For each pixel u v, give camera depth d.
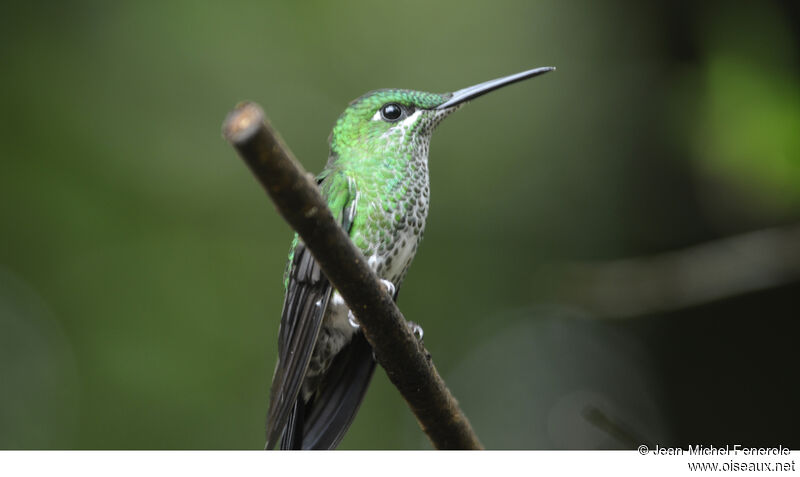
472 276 11.46
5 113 11.19
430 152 11.78
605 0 11.29
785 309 9.48
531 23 12.06
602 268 7.76
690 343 10.12
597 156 11.23
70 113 11.40
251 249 11.23
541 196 11.43
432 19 12.36
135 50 12.00
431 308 11.37
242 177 11.62
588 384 11.28
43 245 10.74
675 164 10.30
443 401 4.02
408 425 10.93
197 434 10.04
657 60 10.47
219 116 11.76
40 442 9.77
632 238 10.62
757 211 5.86
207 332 10.65
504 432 11.73
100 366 10.24
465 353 11.44
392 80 12.00
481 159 11.72
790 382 9.34
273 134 2.78
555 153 11.50
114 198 11.17
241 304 10.93
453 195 11.63
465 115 11.88
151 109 11.70
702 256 7.40
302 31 12.34
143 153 11.45
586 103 11.39
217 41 12.15
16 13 11.77
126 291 10.73
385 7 12.44
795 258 7.11
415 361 3.83
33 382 10.08
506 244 11.45
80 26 11.97
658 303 7.59
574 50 11.66
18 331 10.25
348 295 3.46
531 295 11.30
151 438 9.95
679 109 6.95
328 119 11.78
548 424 11.68
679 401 9.99
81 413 10.01
